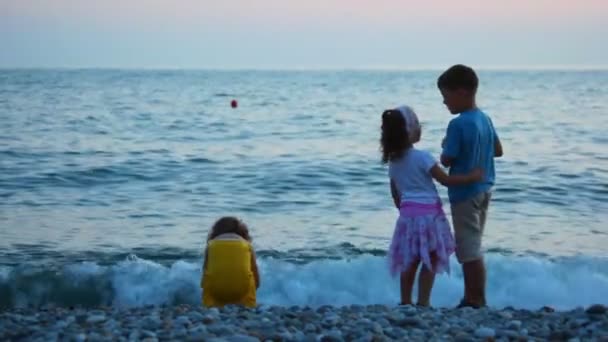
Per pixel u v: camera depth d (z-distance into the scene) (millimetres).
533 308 10359
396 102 55406
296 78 129375
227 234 8195
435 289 10391
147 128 33094
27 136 29125
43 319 6836
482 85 95312
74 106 46656
